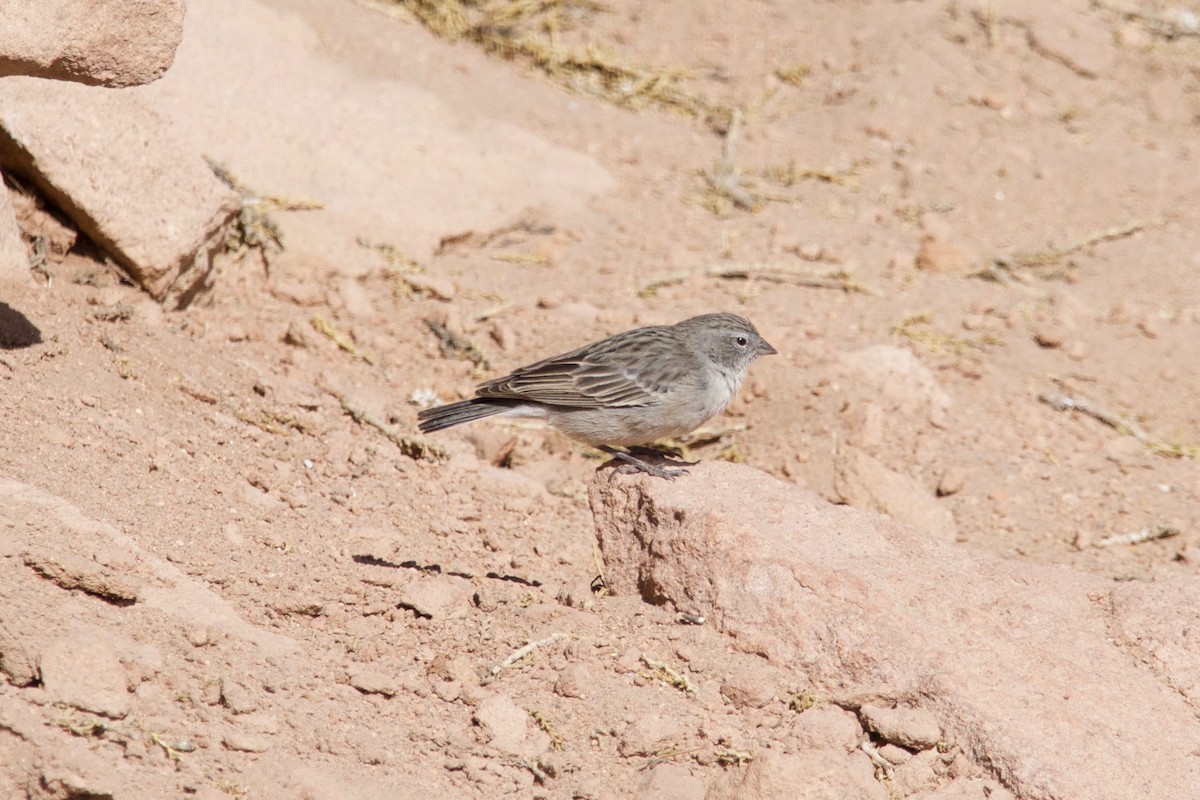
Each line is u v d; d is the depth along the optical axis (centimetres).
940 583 996
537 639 998
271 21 1947
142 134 1384
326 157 1742
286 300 1546
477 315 1623
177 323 1395
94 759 767
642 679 953
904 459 1488
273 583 1012
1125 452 1559
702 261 1812
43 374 1152
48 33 1006
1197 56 2400
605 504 1082
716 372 1146
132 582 895
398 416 1409
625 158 2045
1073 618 991
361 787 822
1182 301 1858
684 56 2344
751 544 989
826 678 940
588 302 1684
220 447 1196
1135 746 887
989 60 2336
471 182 1838
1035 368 1684
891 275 1844
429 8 2211
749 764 866
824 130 2186
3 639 815
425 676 951
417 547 1167
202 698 853
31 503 938
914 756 891
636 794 869
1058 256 1925
